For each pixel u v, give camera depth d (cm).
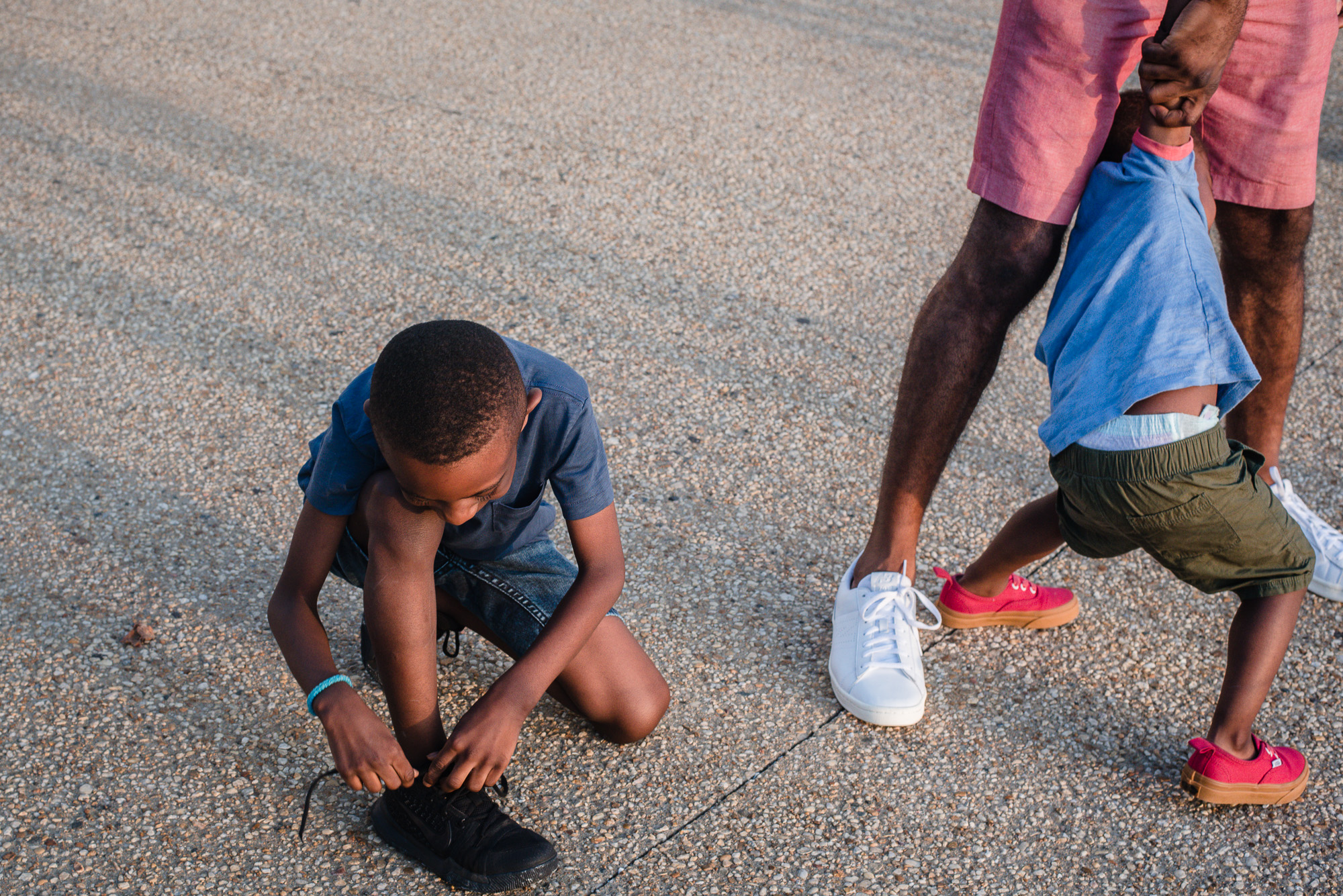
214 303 344
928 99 497
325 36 531
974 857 195
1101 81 199
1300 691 230
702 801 203
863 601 229
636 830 197
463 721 177
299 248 372
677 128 461
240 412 300
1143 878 192
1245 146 230
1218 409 188
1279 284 244
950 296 220
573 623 185
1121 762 215
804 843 196
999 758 215
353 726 173
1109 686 232
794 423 306
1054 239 213
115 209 388
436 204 400
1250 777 201
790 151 448
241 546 257
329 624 235
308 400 306
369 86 482
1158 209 189
